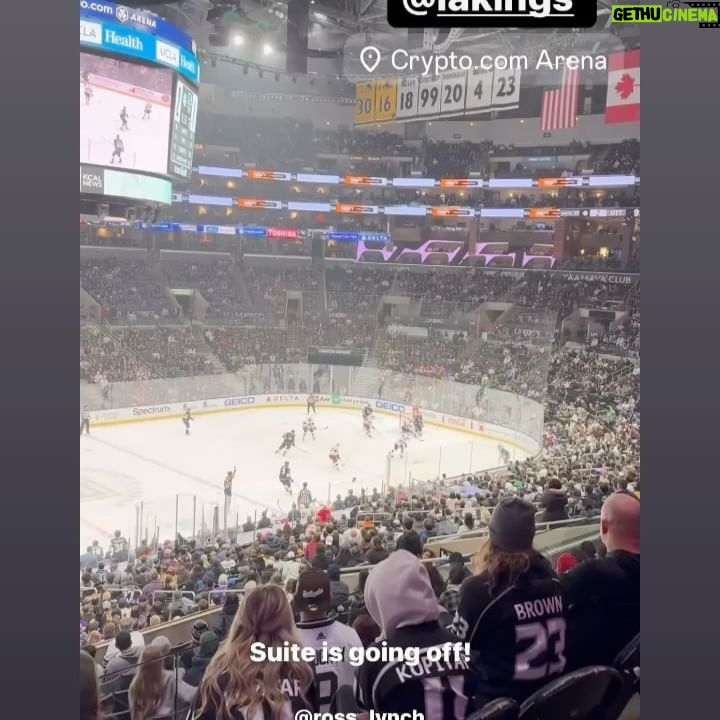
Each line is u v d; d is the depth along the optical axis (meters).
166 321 28.34
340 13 17.53
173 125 16.23
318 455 20.47
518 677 5.81
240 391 25.94
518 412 21.75
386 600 5.73
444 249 32.16
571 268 29.09
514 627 5.89
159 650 6.07
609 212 29.00
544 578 6.03
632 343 24.28
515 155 30.45
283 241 33.16
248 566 7.79
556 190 30.00
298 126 32.16
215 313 30.64
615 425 18.84
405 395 25.75
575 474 10.30
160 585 7.73
